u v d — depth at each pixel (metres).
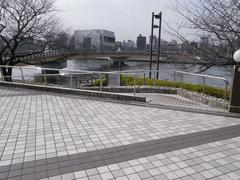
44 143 3.94
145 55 30.73
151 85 11.62
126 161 3.38
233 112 5.85
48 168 3.16
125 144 3.94
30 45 15.98
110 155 3.55
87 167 3.20
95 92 7.35
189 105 7.05
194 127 4.82
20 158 3.43
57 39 16.45
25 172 3.06
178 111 5.98
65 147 3.80
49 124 4.86
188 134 4.43
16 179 2.91
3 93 7.80
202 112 5.87
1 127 4.67
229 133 4.53
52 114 5.54
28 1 14.55
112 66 35.12
